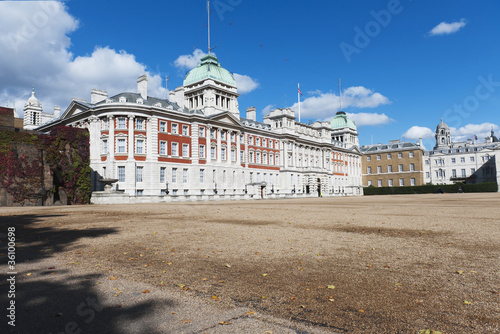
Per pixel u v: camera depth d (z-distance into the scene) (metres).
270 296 6.99
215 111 78.62
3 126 48.19
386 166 136.75
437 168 136.38
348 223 19.64
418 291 7.19
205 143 73.00
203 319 5.82
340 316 5.93
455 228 16.84
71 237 14.86
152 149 62.56
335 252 11.29
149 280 8.16
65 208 37.94
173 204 45.91
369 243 12.92
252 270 9.06
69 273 8.82
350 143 136.75
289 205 41.09
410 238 14.00
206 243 13.11
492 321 5.63
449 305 6.38
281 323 5.65
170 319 5.83
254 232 16.05
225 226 18.55
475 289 7.26
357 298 6.81
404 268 9.10
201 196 62.22
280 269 9.15
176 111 66.88
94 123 60.91
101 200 52.53
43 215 27.23
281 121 98.69
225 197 67.44
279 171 96.19
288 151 98.88
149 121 62.78
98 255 11.05
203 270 9.09
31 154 48.62
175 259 10.41
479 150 129.75
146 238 14.44
